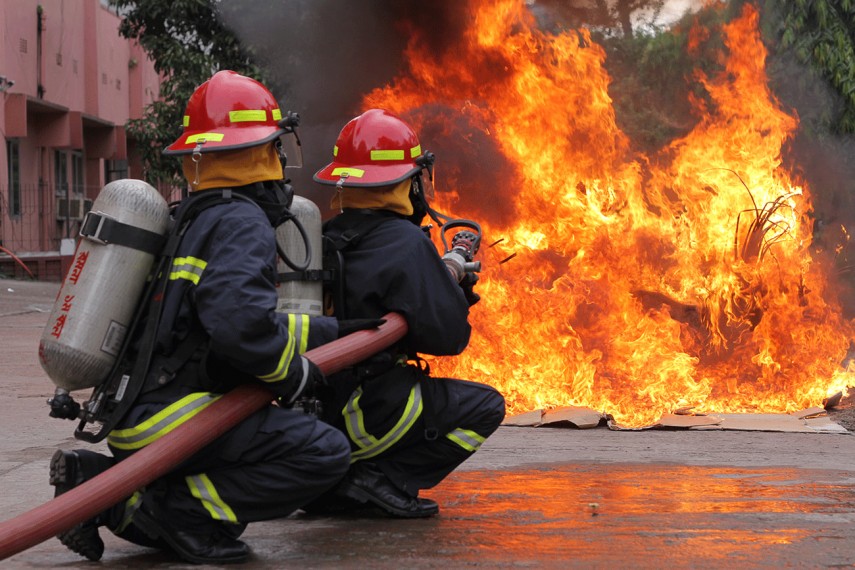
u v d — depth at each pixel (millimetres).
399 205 3771
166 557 3377
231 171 3180
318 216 3635
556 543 3521
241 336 2902
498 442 5875
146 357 3039
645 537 3607
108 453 5352
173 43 14445
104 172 30859
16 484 4562
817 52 12227
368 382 3715
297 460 3188
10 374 8680
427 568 3207
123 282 3045
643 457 5430
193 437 2959
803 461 5340
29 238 24000
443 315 3646
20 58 22781
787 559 3312
